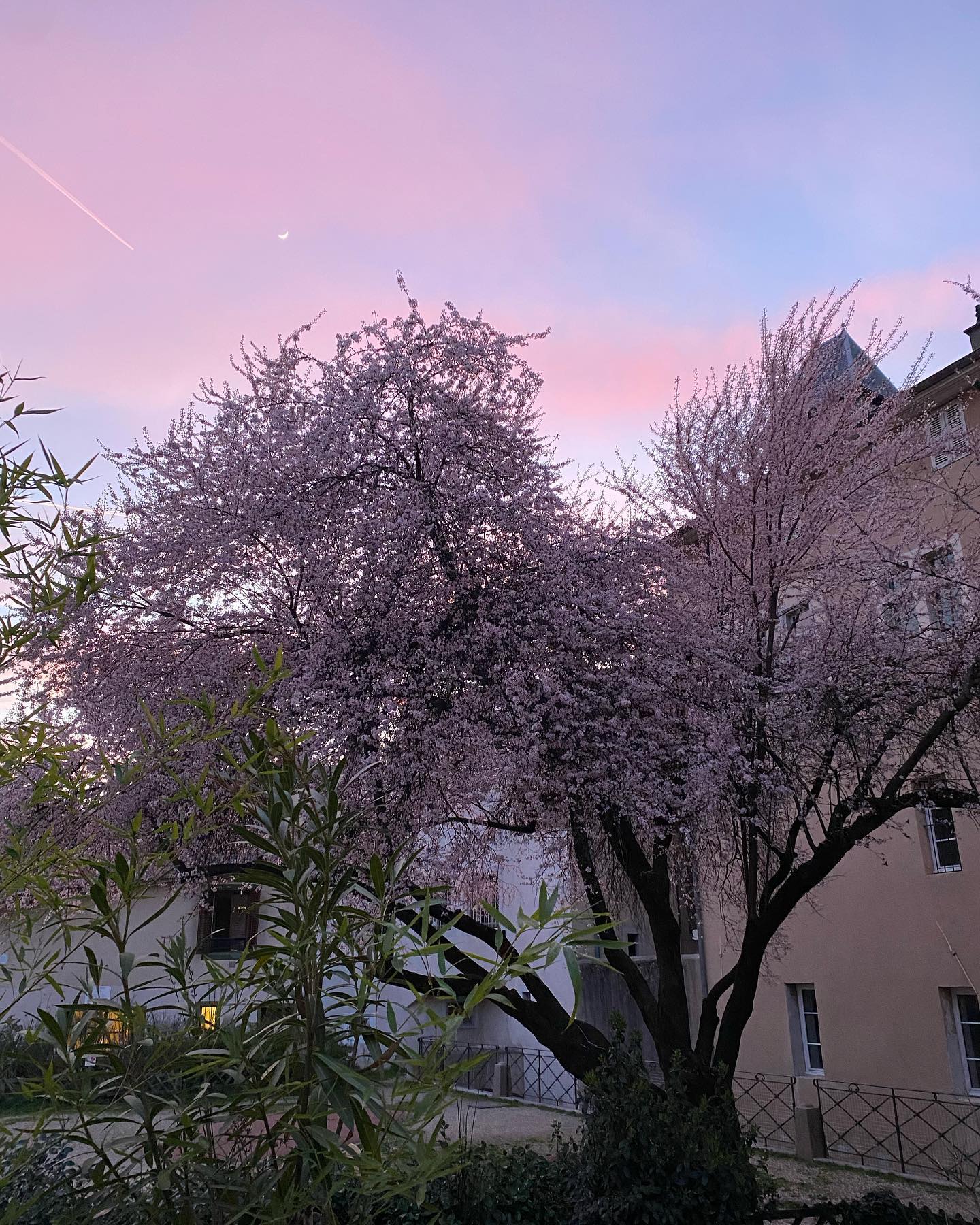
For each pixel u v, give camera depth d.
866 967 11.98
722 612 8.77
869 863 12.18
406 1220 5.40
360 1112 2.11
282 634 7.96
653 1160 5.77
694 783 7.28
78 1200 2.39
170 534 8.02
